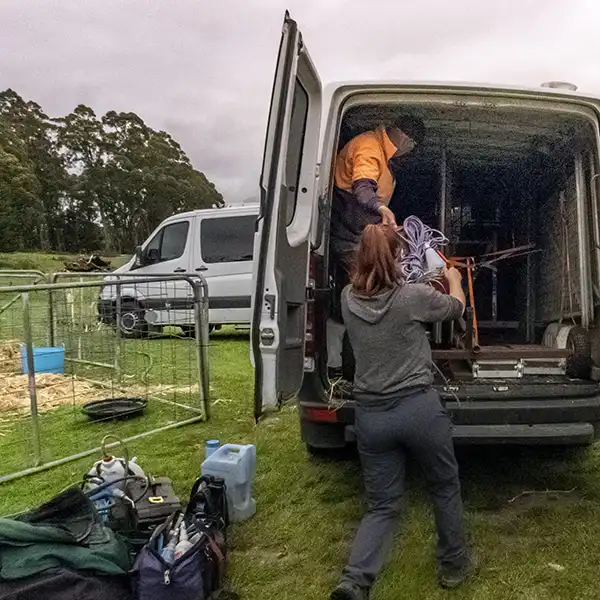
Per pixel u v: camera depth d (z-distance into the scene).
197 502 3.04
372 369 2.63
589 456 4.39
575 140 3.94
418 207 4.99
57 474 4.30
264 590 2.82
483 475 4.07
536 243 4.75
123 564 2.59
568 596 2.70
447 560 2.75
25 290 4.33
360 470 4.18
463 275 4.71
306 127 3.61
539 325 4.69
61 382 6.94
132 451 4.73
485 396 3.40
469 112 3.88
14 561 2.38
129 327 7.17
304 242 3.38
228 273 10.05
